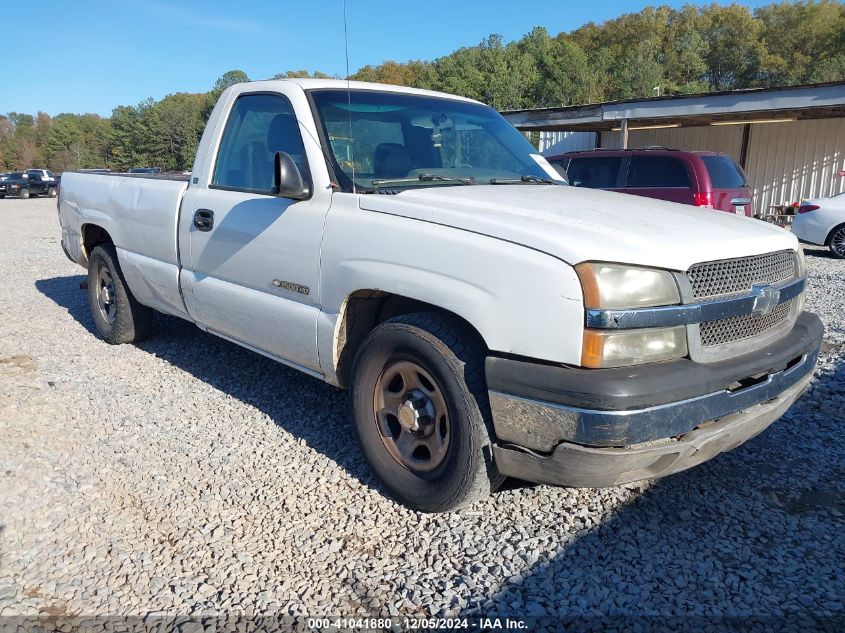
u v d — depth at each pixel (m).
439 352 2.82
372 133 3.72
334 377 3.46
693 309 2.55
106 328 5.75
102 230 5.75
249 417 4.21
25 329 6.30
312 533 2.96
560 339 2.47
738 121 18.98
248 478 3.44
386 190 3.39
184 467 3.54
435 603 2.51
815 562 2.73
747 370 2.69
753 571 2.67
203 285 4.24
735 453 3.69
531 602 2.51
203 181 4.31
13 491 3.24
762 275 2.91
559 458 2.54
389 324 3.06
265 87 4.00
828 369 4.98
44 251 12.45
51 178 38.47
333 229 3.29
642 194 10.94
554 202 3.21
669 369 2.51
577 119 17.94
